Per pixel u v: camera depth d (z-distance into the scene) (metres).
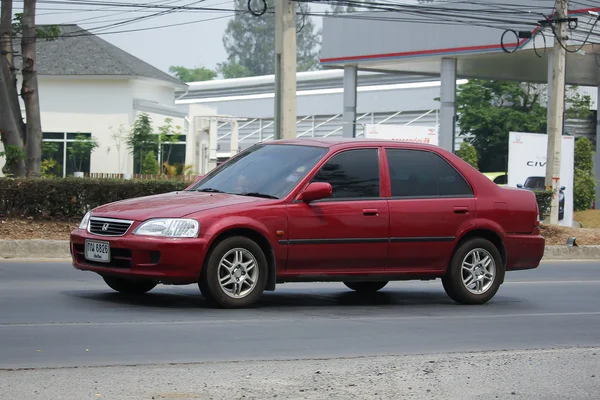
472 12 43.91
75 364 8.45
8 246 19.33
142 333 10.14
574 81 57.53
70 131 58.84
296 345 9.80
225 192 12.88
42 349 9.09
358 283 15.12
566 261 24.88
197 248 11.66
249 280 12.17
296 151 13.16
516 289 16.97
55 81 58.59
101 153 58.44
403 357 9.23
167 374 8.09
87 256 12.11
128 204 12.45
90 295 13.16
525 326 11.93
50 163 55.66
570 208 35.50
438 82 69.62
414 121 68.00
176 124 61.28
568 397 7.82
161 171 57.03
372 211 12.85
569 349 10.05
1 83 26.92
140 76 58.94
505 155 64.38
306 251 12.42
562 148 35.16
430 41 46.09
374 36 48.31
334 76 83.19
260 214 12.10
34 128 27.53
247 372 8.27
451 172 13.77
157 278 11.58
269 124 74.50
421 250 13.30
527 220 14.29
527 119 63.50
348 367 8.62
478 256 13.92
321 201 12.61
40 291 13.52
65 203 22.58
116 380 7.80
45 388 7.44
